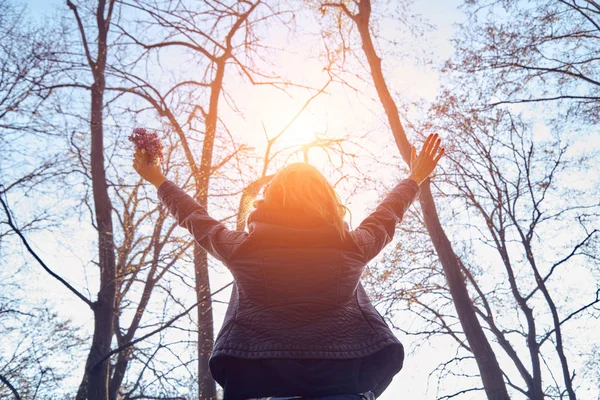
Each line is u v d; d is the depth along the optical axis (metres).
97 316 11.10
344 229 1.70
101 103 12.38
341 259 1.66
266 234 1.65
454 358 13.21
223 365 1.56
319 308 1.61
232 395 1.54
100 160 12.03
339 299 1.64
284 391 1.52
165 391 11.13
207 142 11.80
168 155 11.51
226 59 14.10
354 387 1.55
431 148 2.12
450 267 12.77
